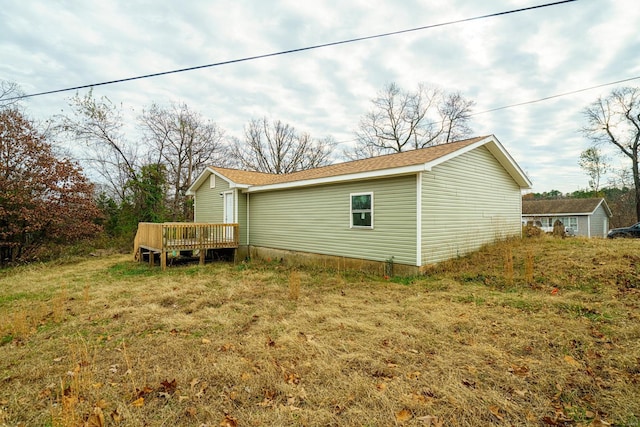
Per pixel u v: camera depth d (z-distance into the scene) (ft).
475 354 11.97
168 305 20.16
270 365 11.25
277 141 107.24
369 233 29.99
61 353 12.92
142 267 36.27
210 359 11.96
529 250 27.14
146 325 16.08
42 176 41.06
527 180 39.04
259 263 38.50
